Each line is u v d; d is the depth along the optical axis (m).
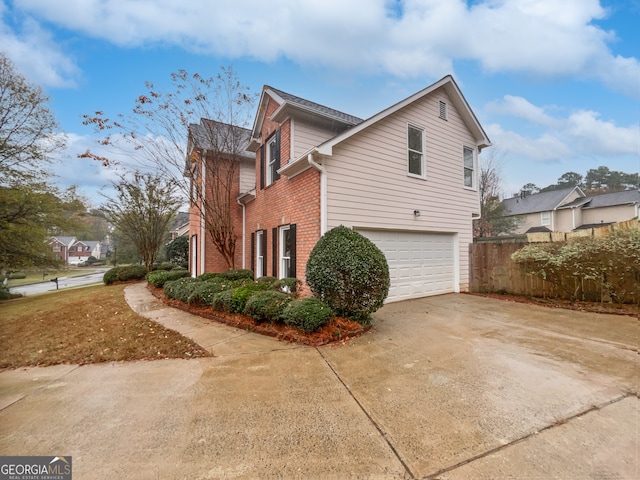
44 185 14.19
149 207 13.58
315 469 1.95
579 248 7.00
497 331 5.12
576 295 7.16
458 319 5.96
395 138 7.84
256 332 5.12
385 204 7.61
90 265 52.03
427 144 8.58
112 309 7.14
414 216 8.20
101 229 55.81
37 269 15.73
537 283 7.93
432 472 1.90
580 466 1.95
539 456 2.04
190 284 7.36
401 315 6.30
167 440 2.27
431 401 2.79
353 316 5.13
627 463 1.97
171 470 1.95
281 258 8.59
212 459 2.05
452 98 9.35
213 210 10.16
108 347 4.43
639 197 23.84
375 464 1.98
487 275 9.09
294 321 4.71
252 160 12.32
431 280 8.71
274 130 9.07
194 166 10.54
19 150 13.04
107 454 2.12
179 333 5.09
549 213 26.75
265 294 5.51
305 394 2.96
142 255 14.84
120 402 2.86
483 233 23.05
